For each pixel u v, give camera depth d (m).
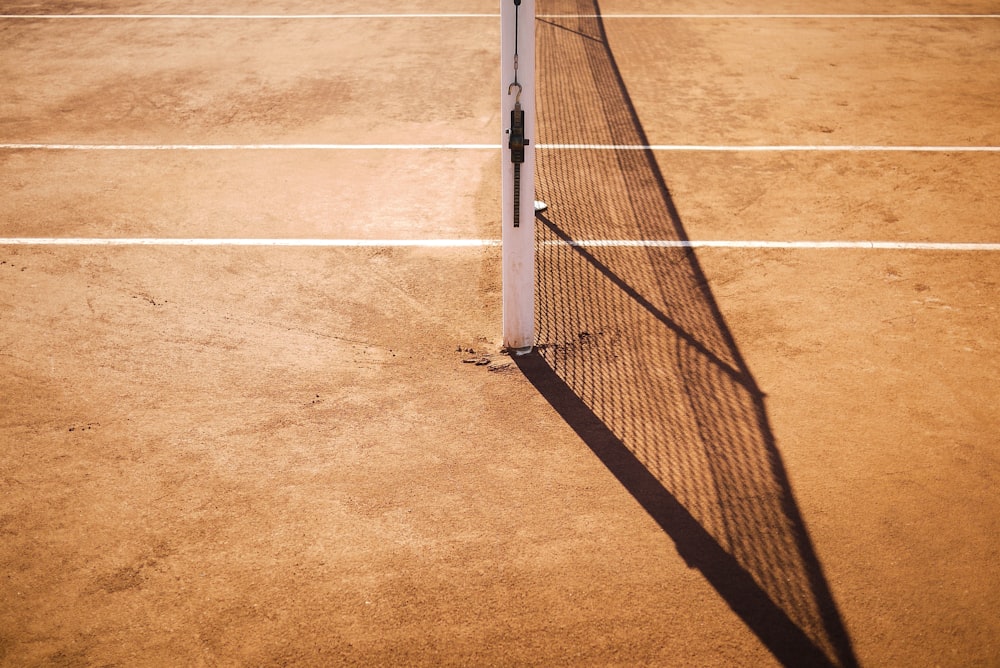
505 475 5.36
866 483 5.24
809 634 4.27
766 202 9.08
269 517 5.04
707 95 12.34
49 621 4.40
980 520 4.94
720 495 5.18
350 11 17.38
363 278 7.73
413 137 10.97
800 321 6.98
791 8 17.22
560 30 15.65
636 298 7.36
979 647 4.19
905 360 6.44
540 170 9.95
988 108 11.66
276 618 4.40
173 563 4.74
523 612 4.41
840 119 11.37
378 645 4.25
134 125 11.45
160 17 17.02
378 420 5.88
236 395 6.15
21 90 12.80
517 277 6.26
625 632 4.30
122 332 6.90
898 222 8.60
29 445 5.64
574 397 6.09
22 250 8.20
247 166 10.14
